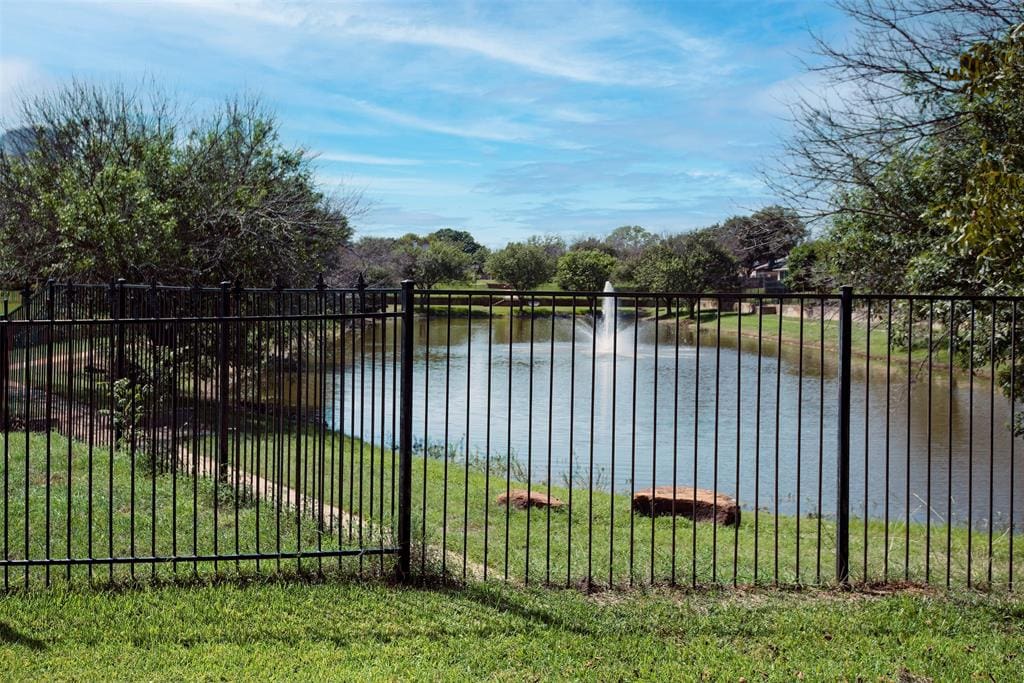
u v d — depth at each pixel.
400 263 52.59
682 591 5.93
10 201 18.61
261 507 7.71
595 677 4.54
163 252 16.91
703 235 64.56
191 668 4.46
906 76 10.79
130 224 16.45
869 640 5.09
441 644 4.88
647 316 58.47
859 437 16.92
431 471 11.26
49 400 5.49
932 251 9.60
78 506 7.50
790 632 5.21
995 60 6.21
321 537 6.47
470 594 5.65
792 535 8.68
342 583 5.73
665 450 15.47
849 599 5.83
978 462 14.59
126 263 16.33
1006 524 10.74
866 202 11.08
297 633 4.95
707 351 37.44
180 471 9.16
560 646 4.91
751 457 14.95
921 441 16.36
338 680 4.37
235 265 18.72
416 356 31.89
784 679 4.56
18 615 4.97
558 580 6.16
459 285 68.81
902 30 10.78
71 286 10.75
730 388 24.94
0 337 5.38
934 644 5.02
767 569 6.76
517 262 74.50
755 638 5.12
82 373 11.26
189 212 18.66
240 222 18.42
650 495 9.15
